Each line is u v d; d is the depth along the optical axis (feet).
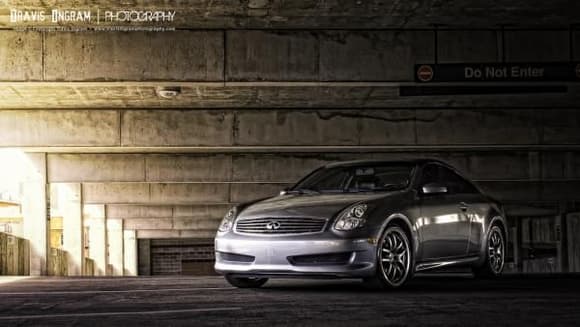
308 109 68.28
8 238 72.69
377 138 68.54
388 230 29.17
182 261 185.68
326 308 23.43
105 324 20.48
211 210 127.13
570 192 100.78
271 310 23.04
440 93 50.83
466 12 43.83
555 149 82.07
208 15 43.37
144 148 68.49
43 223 76.13
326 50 47.24
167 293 29.58
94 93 58.70
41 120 66.33
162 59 46.47
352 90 58.95
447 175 33.94
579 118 69.21
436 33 47.80
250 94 60.18
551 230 130.93
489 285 32.76
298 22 45.42
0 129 66.08
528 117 69.05
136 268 154.92
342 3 41.32
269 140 67.92
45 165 77.61
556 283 33.86
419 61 47.70
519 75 47.52
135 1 40.09
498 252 36.04
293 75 47.06
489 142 68.95
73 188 103.71
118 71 46.26
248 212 30.12
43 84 46.68
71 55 46.11
